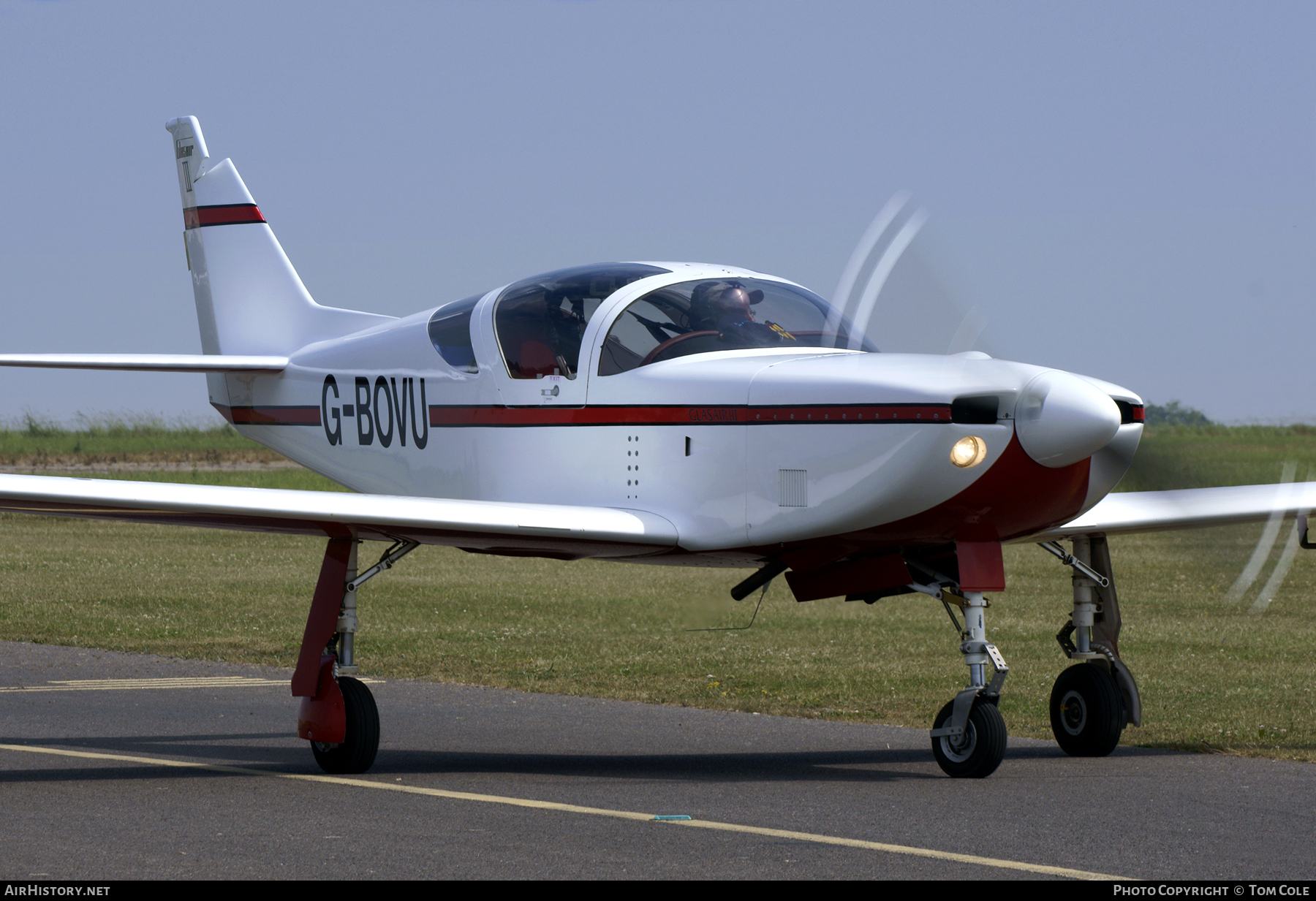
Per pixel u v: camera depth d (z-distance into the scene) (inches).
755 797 641.6
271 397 1051.3
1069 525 780.6
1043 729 909.2
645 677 1126.4
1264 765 752.3
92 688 1064.2
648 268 818.8
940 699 1020.5
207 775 716.0
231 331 1169.4
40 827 573.3
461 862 509.4
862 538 717.3
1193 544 843.4
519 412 831.1
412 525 701.9
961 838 551.8
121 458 3986.2
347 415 978.7
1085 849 535.2
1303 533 822.5
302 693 724.7
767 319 794.8
